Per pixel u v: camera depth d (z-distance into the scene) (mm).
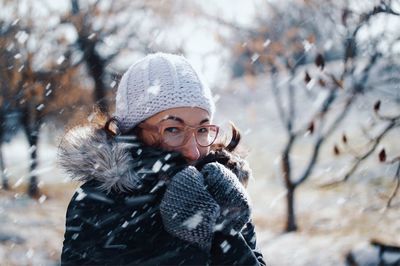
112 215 1824
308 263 6527
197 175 1810
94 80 12594
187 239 1765
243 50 9805
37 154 10102
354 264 5727
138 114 1948
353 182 5355
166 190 1803
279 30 9258
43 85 11977
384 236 6348
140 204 1848
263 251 7645
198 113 1928
